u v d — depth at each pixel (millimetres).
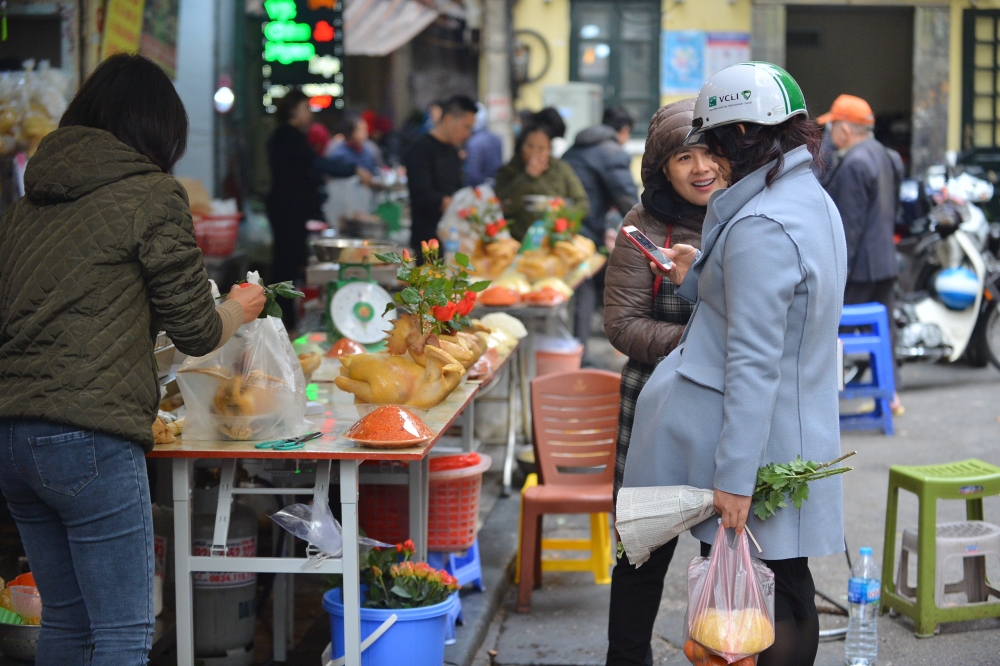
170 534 3631
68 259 2621
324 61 8844
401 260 3621
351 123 12203
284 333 3279
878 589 3822
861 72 18469
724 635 2684
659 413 2855
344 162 10227
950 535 4113
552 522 5578
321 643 3949
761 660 2855
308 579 4684
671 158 3336
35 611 3268
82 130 2715
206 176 7746
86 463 2598
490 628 4211
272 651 3842
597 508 4320
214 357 3176
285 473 3922
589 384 4648
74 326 2602
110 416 2598
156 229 2670
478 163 10773
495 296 6102
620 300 3422
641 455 2902
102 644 2676
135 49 5609
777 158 2648
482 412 6539
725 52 14750
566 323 8125
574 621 4281
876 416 7199
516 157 7965
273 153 8094
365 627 3320
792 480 2648
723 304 2729
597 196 8305
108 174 2676
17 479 2686
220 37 7871
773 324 2580
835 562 4812
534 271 6699
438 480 4047
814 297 2621
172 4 6707
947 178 8641
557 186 7895
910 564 4770
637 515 2783
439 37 15453
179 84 7094
